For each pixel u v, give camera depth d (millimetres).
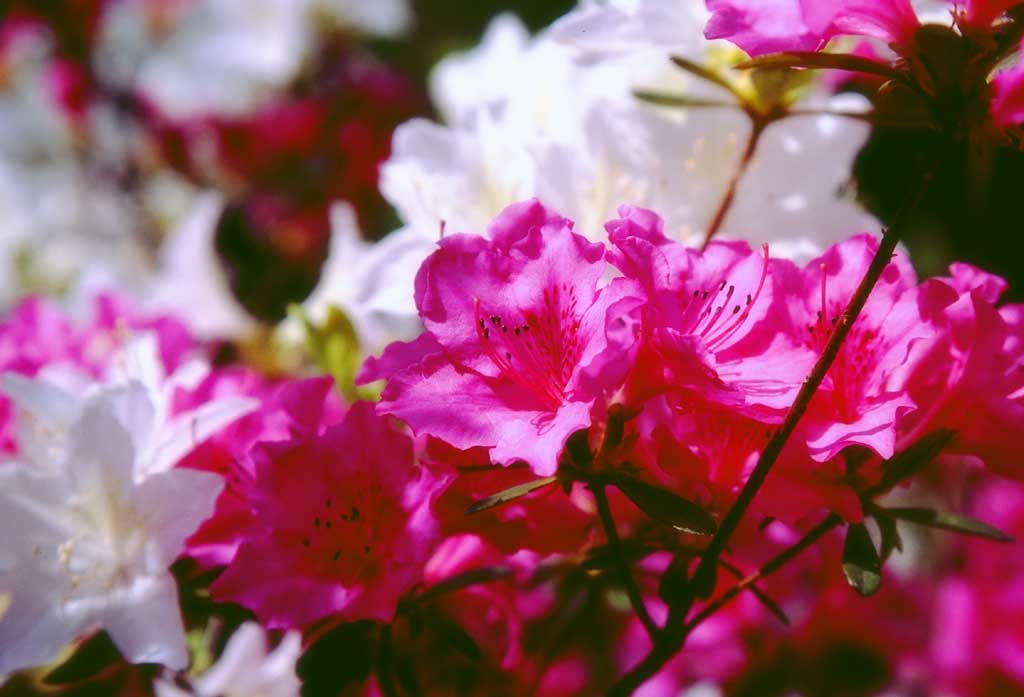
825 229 686
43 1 1163
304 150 1156
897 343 593
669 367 567
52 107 1205
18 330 752
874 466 602
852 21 570
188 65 1213
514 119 691
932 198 995
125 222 1218
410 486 601
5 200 1207
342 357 701
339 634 613
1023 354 613
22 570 632
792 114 656
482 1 1339
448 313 582
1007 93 559
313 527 603
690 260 598
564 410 566
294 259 1112
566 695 798
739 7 567
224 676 701
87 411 632
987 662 831
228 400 639
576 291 579
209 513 622
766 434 589
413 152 673
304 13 1237
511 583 667
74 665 638
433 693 675
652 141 676
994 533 602
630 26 665
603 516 586
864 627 815
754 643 814
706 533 571
